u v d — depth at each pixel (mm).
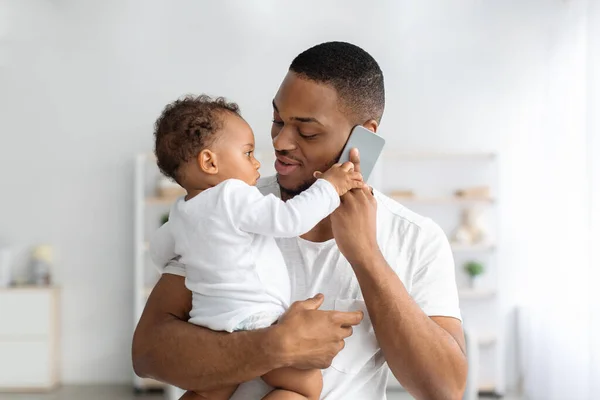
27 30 6027
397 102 6035
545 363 5094
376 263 1322
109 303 6062
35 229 6055
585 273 4371
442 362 1318
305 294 1422
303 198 1292
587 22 4285
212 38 6047
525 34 6004
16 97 6035
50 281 6027
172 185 5824
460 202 6043
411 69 6031
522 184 5992
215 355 1255
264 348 1227
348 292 1416
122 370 6055
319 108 1341
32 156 6047
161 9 6043
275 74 6043
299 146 1372
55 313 5883
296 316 1260
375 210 1348
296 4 6039
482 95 6023
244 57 6055
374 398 1446
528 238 5961
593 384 4141
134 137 6062
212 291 1336
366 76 1396
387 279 1321
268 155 5898
